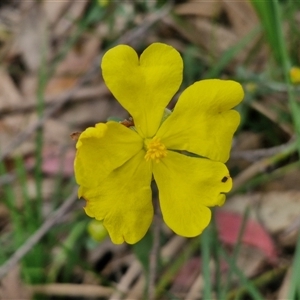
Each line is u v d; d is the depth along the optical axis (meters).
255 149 0.19
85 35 0.22
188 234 0.13
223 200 0.13
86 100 0.21
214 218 0.17
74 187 0.19
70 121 0.21
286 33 0.19
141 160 0.13
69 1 0.22
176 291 0.18
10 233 0.19
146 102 0.13
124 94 0.13
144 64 0.13
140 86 0.13
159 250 0.17
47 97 0.21
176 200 0.13
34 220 0.18
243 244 0.18
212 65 0.20
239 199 0.18
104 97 0.21
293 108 0.16
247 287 0.16
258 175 0.18
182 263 0.17
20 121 0.21
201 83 0.13
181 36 0.21
